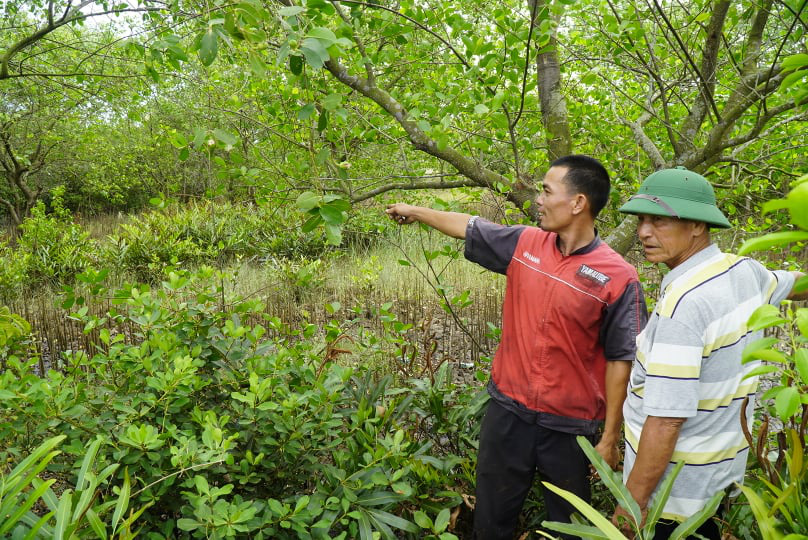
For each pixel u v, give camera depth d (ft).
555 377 6.50
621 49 10.62
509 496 6.99
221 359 7.77
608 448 6.53
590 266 6.41
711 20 9.04
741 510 5.81
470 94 8.81
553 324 6.45
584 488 6.78
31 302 22.40
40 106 30.42
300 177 9.70
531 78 11.12
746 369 5.15
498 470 6.94
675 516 5.34
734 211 11.40
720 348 5.01
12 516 3.82
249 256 28.84
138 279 26.68
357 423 7.31
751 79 9.11
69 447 5.85
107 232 43.34
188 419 6.95
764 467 5.00
